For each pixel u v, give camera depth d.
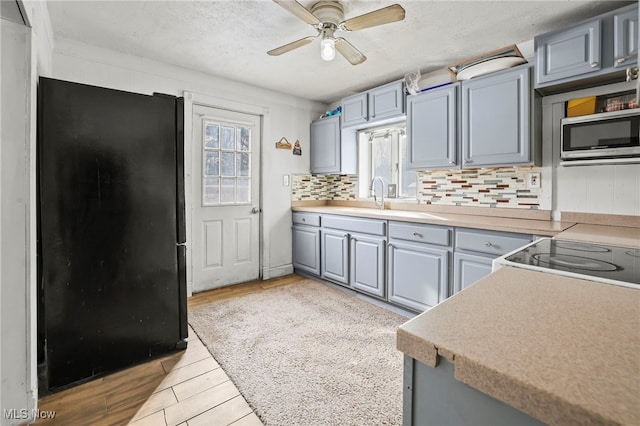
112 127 1.85
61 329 1.71
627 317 0.59
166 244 2.07
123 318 1.91
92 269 1.80
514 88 2.19
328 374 1.83
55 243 1.69
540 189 2.37
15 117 1.45
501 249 2.06
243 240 3.59
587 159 1.93
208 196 3.31
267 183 3.71
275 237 3.81
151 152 2.00
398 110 2.96
